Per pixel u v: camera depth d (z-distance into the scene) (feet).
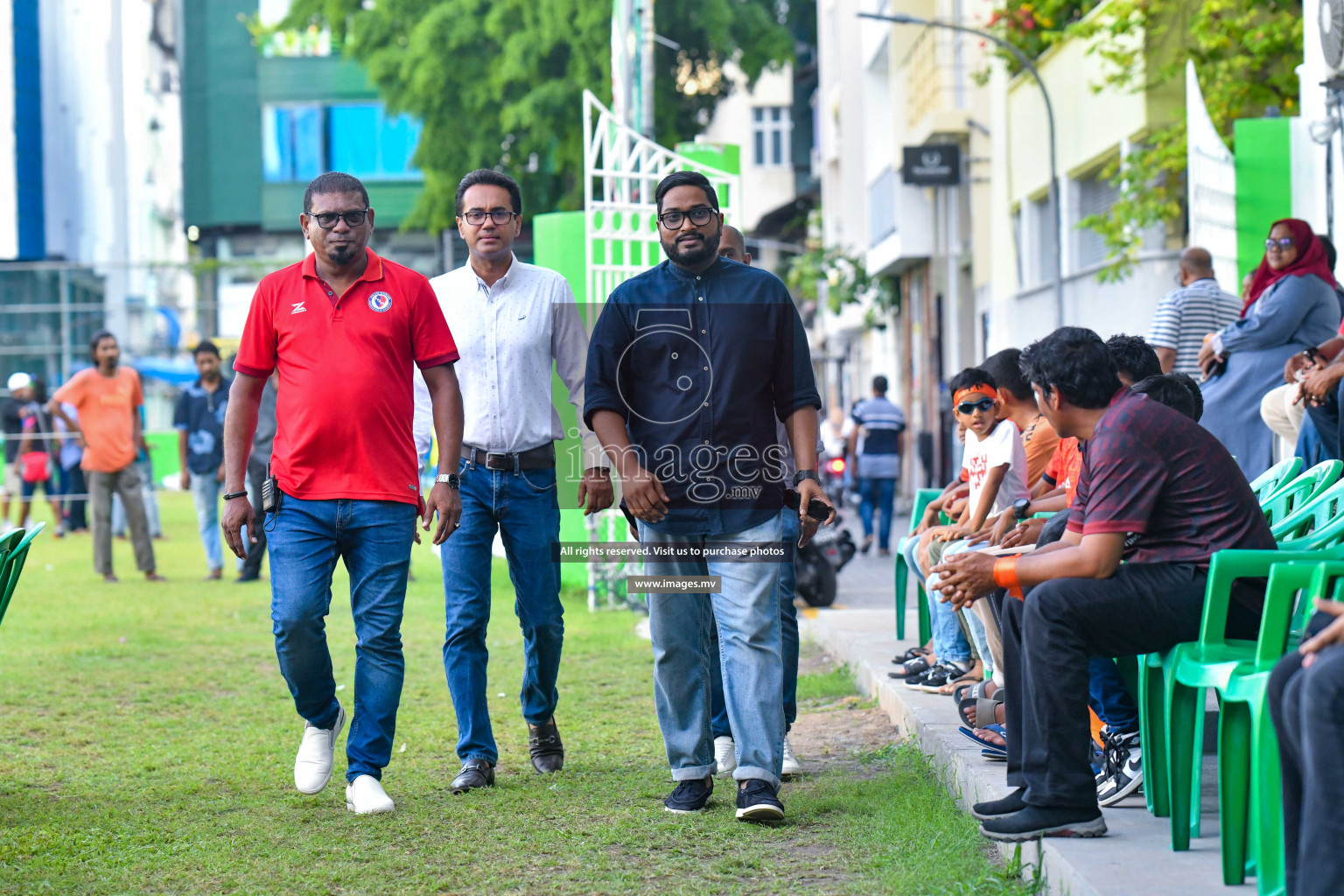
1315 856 12.23
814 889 16.26
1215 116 53.88
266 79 151.23
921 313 112.88
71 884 16.74
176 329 104.27
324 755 20.56
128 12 155.94
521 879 16.83
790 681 22.48
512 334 21.98
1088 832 16.26
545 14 110.83
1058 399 17.62
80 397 52.29
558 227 45.24
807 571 45.03
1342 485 19.61
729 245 23.49
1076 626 16.31
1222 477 16.63
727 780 21.94
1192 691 15.92
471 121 117.91
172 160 173.78
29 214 144.36
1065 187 71.00
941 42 94.27
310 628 19.79
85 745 24.85
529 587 22.12
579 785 21.50
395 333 20.21
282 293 20.22
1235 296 37.99
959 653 26.20
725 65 135.23
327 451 19.89
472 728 21.57
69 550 70.08
